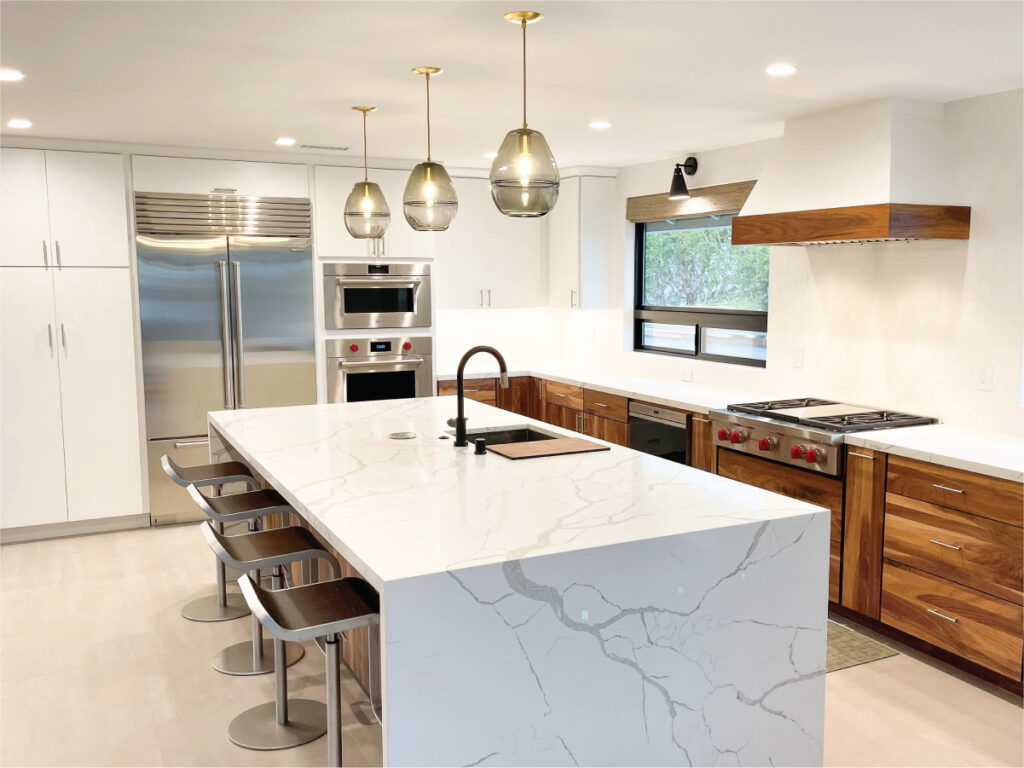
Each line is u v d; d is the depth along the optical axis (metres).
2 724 3.18
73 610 4.26
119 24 2.82
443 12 2.70
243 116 4.43
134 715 3.25
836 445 3.90
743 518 2.49
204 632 4.00
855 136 4.04
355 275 6.01
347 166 5.93
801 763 2.64
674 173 5.66
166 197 5.45
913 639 3.76
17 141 5.07
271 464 3.23
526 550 2.20
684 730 2.43
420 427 4.05
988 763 2.89
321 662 3.70
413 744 2.05
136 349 5.49
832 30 2.87
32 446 5.30
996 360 3.87
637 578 2.30
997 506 3.26
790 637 2.57
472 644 2.09
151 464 5.60
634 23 2.81
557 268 6.75
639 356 6.32
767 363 5.16
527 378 6.78
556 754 2.23
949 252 4.05
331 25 2.83
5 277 5.14
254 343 5.77
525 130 2.81
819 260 4.76
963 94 3.81
